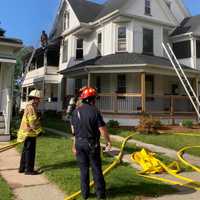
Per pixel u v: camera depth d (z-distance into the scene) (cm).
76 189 543
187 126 1684
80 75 2003
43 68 2500
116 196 516
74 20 2322
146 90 2002
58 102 2433
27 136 655
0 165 746
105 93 1872
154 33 2134
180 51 2238
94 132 494
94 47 2203
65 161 772
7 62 1268
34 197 516
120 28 2045
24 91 2981
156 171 706
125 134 1376
